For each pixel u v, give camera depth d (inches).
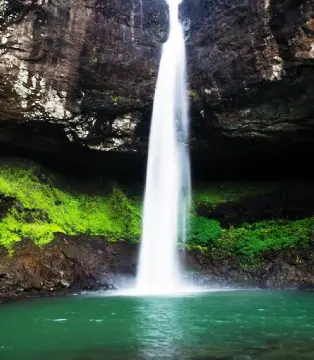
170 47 734.5
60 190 743.7
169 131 729.6
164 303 447.8
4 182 642.2
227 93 647.8
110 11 678.5
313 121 625.0
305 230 667.4
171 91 719.1
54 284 536.1
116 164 786.2
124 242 682.8
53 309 409.1
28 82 607.5
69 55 635.5
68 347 264.4
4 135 662.5
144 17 725.9
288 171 808.3
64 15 621.3
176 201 741.3
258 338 284.2
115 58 684.7
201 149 735.7
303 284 590.6
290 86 585.3
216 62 660.7
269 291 564.7
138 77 711.7
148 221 728.3
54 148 714.8
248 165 796.6
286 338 283.9
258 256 648.4
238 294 530.3
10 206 601.0
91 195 775.7
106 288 580.4
